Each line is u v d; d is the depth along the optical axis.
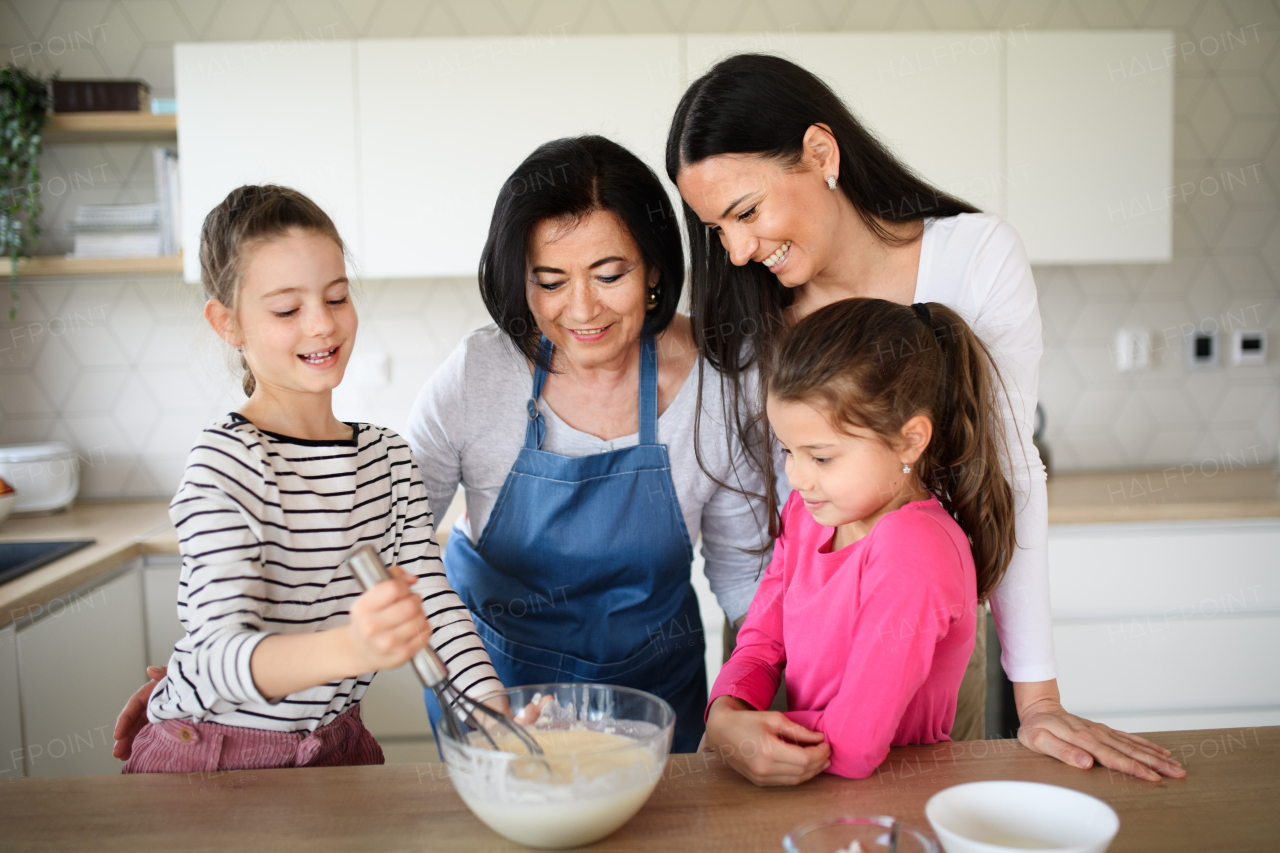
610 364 1.25
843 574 0.99
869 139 1.20
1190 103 2.61
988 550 1.06
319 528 0.99
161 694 1.03
